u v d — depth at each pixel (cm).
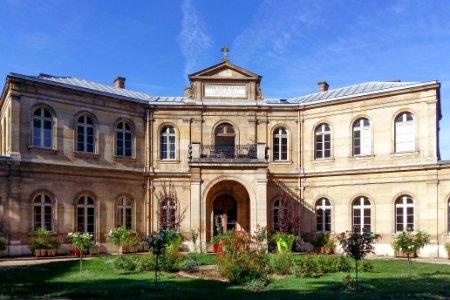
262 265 1697
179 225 2850
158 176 2934
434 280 1598
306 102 2995
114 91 3034
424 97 2628
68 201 2586
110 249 2711
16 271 1797
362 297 1287
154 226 2905
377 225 2711
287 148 3012
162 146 2981
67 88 2631
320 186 2923
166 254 1898
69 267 1925
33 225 2447
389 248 2652
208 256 2366
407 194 2634
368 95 2788
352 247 1480
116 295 1334
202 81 3019
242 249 1695
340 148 2872
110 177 2772
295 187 2980
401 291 1383
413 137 2664
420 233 2386
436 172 2547
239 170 2641
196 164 2630
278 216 2853
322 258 1881
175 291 1402
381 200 2711
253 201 2611
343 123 2873
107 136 2792
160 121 2980
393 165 2691
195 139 2970
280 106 3003
